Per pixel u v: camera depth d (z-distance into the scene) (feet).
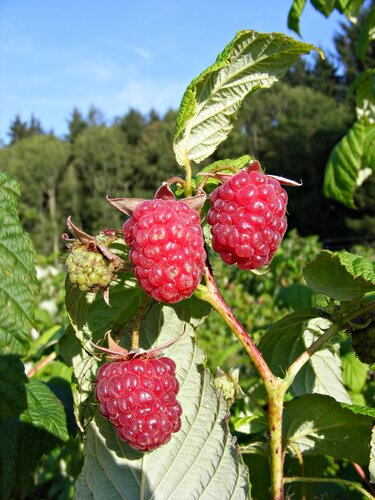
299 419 0.44
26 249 0.37
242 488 0.36
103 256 0.38
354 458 0.45
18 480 0.44
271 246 0.37
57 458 0.95
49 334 0.94
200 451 0.38
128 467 0.39
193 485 0.38
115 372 0.36
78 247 0.38
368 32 1.13
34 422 0.46
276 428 0.37
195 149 0.43
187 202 0.38
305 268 0.41
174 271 0.34
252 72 0.42
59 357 0.67
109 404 0.35
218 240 0.37
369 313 0.42
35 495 1.09
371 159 0.99
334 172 1.04
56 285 2.24
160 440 0.35
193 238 0.34
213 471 0.38
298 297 1.12
